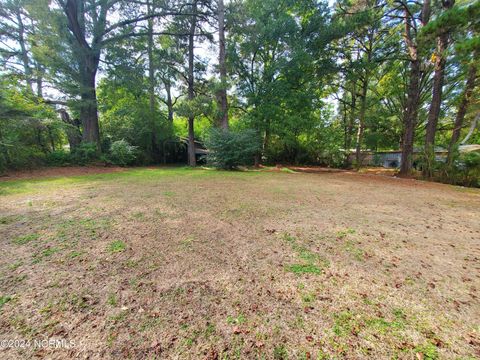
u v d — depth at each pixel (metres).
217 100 13.43
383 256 2.38
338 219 3.63
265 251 2.45
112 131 14.43
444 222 3.58
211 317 1.47
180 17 14.10
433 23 6.90
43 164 10.40
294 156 17.39
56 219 3.41
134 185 6.60
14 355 1.17
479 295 1.75
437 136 17.12
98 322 1.41
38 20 11.14
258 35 13.12
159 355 1.19
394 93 16.39
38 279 1.86
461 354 1.21
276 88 13.16
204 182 7.36
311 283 1.87
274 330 1.37
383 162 18.23
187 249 2.46
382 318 1.48
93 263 2.13
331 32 12.45
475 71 8.91
